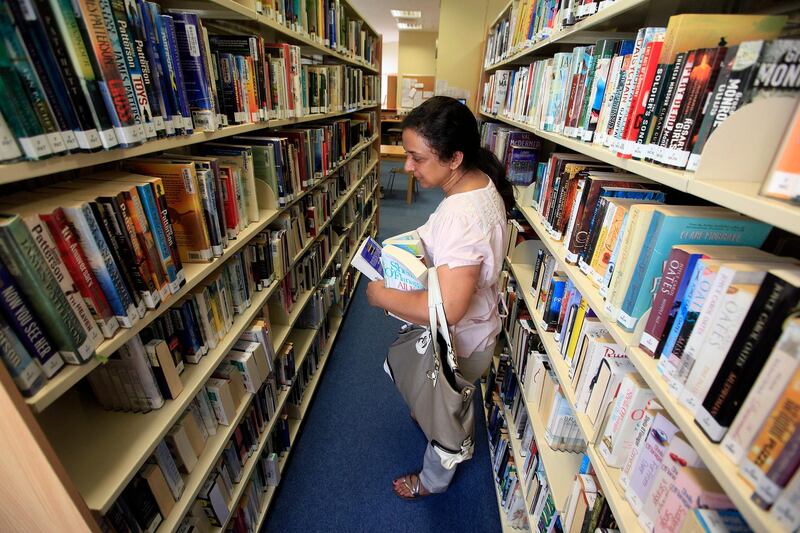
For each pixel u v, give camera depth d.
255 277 1.48
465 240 1.05
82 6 0.58
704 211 0.69
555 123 1.38
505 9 2.60
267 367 1.40
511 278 2.05
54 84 0.56
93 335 0.67
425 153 1.12
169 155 1.09
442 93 4.42
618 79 0.89
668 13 0.95
